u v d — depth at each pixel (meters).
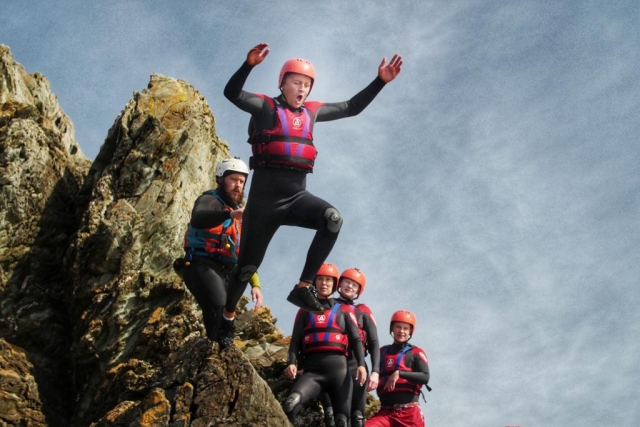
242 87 10.43
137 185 16.20
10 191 16.05
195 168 16.77
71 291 15.58
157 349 14.75
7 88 17.53
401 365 14.81
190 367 12.23
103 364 14.80
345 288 14.30
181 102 17.31
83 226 15.80
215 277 12.13
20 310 15.55
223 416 11.80
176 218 15.97
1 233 15.95
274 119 10.58
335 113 11.01
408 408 14.68
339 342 13.55
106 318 15.01
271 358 14.98
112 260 15.41
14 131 16.36
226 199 12.24
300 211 10.61
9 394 14.23
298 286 10.70
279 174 10.53
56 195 16.75
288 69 10.70
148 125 16.67
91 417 14.26
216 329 12.02
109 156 17.19
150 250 15.66
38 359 15.12
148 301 15.24
